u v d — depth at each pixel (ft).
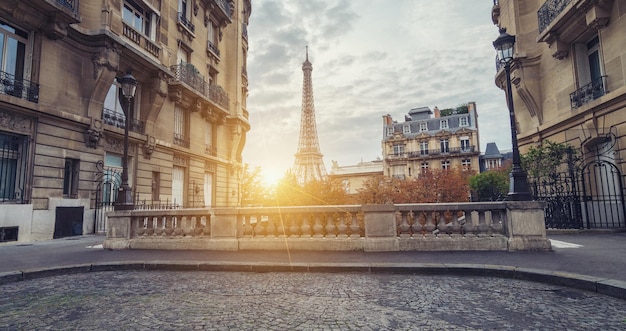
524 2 58.03
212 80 85.81
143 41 57.77
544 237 25.89
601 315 13.28
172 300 16.17
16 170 40.52
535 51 56.54
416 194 152.05
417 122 237.25
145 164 58.70
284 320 13.19
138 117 58.95
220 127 86.84
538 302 15.11
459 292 16.94
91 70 48.88
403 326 12.36
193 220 33.14
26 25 41.63
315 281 19.81
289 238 29.22
